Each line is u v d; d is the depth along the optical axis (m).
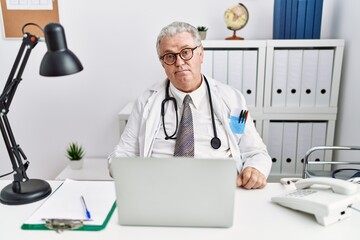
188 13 2.17
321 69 1.94
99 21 2.20
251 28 2.18
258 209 0.97
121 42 2.24
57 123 2.42
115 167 0.83
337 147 1.58
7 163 2.49
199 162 0.81
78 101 2.37
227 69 1.96
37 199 1.04
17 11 2.17
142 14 2.19
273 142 2.07
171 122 1.46
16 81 1.04
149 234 0.85
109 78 2.31
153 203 0.86
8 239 0.84
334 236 0.82
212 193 0.84
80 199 1.03
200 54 1.45
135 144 1.55
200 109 1.48
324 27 2.18
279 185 1.13
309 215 0.92
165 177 0.83
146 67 2.28
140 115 1.55
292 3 1.89
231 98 1.53
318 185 0.98
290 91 1.98
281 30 1.95
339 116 2.09
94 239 0.83
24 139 2.45
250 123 1.53
